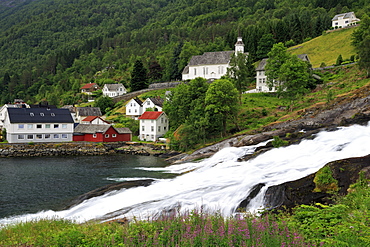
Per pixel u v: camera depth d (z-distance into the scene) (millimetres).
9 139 85500
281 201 25500
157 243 14742
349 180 25281
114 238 16203
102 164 61906
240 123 79750
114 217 27422
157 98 125562
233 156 48750
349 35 140250
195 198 29375
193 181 36188
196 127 73438
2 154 75312
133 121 109312
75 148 81000
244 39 169750
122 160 67812
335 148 36219
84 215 29031
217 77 136625
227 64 134000
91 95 192750
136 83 157125
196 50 172750
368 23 102875
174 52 176375
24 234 21219
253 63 145500
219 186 31562
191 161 57781
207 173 40531
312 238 13906
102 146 82812
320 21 172250
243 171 36312
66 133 91000
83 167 58156
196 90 87062
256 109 87500
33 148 78750
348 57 119375
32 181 45812
